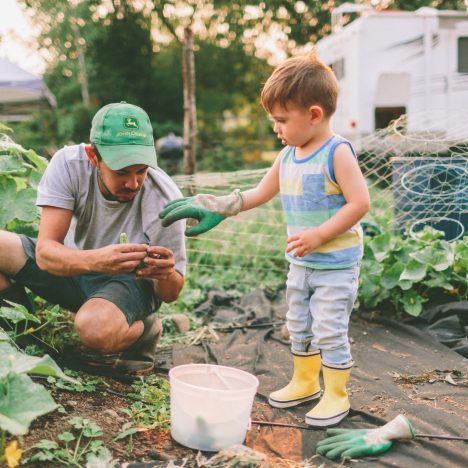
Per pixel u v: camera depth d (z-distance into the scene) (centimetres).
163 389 253
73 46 2108
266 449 214
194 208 244
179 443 209
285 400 252
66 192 250
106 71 2327
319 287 241
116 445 203
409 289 369
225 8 1967
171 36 2406
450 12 1016
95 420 216
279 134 242
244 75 2508
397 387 269
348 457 205
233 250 542
